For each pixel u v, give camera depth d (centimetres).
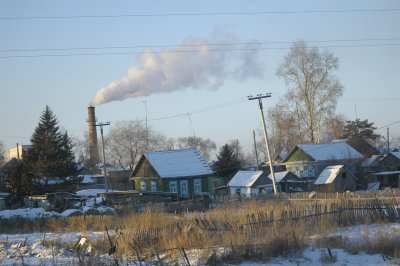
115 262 1686
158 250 1981
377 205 2616
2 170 8094
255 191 7094
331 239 1936
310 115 7569
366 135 10531
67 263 1820
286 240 1827
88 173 9762
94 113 9581
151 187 7444
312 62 7512
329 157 7812
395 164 7944
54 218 3638
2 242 2639
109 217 3506
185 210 4550
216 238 2034
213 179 7562
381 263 1558
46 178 6550
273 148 10462
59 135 6788
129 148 10162
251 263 1703
